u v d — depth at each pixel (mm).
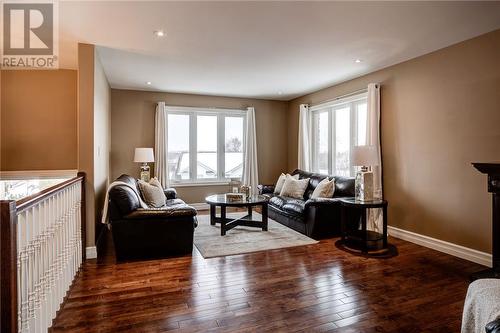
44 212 1891
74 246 2834
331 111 5727
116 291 2564
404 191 4117
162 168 6059
